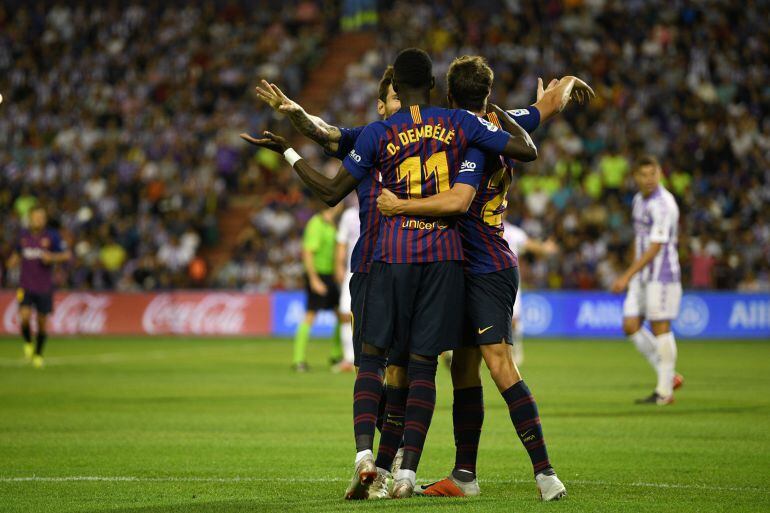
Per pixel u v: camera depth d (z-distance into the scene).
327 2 105.38
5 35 105.12
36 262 49.53
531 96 88.75
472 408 17.73
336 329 48.03
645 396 34.62
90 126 94.62
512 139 16.75
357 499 16.73
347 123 91.50
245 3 107.81
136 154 91.38
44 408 31.09
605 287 73.75
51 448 23.03
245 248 79.69
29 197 85.62
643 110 86.94
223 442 24.00
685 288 73.56
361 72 96.00
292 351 59.00
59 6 107.00
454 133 16.72
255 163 90.38
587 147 84.44
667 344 32.22
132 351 58.72
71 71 100.94
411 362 17.16
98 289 78.62
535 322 72.50
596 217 77.25
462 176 16.55
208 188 86.94
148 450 22.77
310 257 45.81
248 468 20.34
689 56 90.88
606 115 86.12
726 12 93.88
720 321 71.75
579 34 93.38
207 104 94.69
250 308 74.38
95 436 25.00
